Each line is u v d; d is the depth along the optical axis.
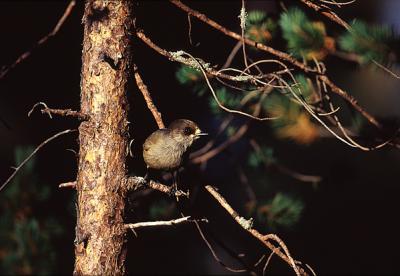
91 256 7.05
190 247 15.76
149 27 14.00
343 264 19.56
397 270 19.70
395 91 22.70
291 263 7.00
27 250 11.17
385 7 19.69
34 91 15.64
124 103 7.34
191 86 9.92
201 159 11.98
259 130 12.48
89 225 7.09
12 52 15.36
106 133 7.19
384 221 20.38
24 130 15.66
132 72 7.53
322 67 9.10
